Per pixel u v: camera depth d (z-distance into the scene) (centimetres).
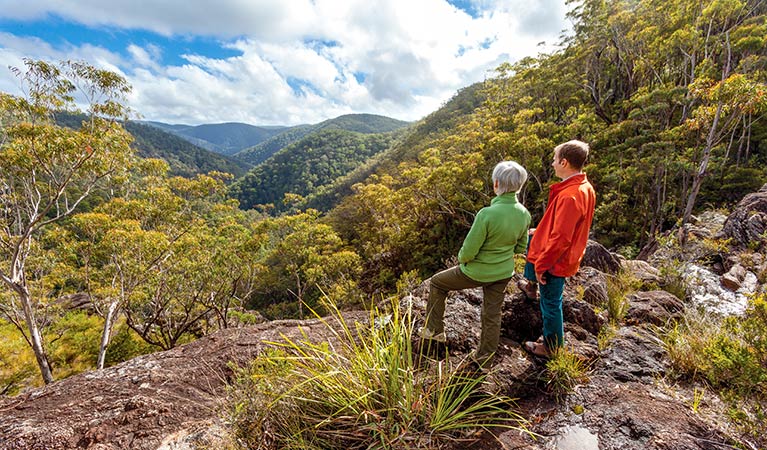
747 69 1261
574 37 2891
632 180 1431
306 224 1964
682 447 154
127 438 166
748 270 446
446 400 171
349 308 1578
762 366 176
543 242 202
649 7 2173
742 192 1299
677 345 232
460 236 2230
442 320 210
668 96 1434
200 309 1642
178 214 1447
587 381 205
